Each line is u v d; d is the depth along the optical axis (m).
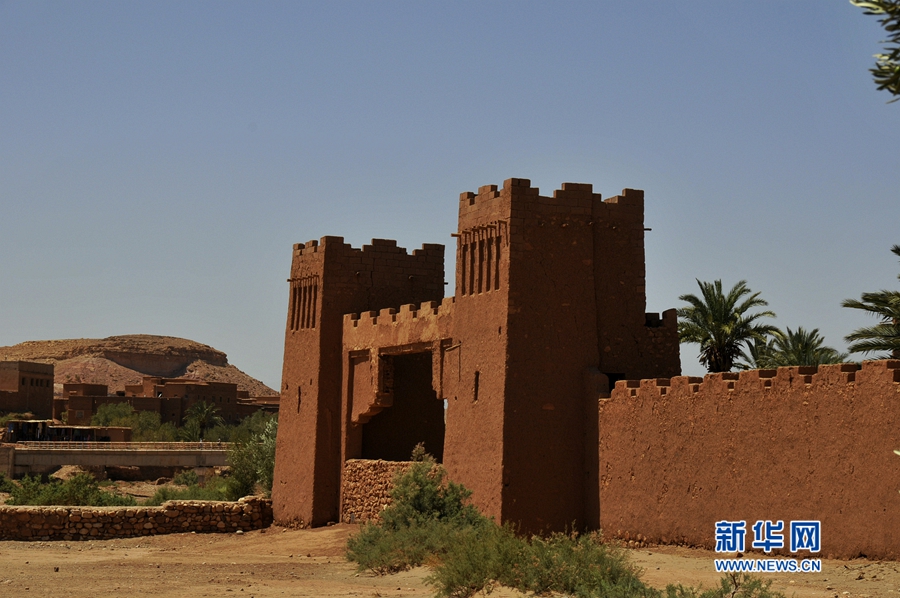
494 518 28.66
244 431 94.31
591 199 30.45
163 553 31.81
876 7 9.02
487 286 30.30
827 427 21.12
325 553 30.80
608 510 27.58
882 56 9.19
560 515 28.72
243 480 49.91
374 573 24.81
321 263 38.03
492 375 29.42
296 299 39.72
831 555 20.75
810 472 21.44
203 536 36.44
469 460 30.23
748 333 39.97
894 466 19.53
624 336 30.31
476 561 20.53
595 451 28.52
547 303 29.53
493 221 30.19
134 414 112.56
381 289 38.53
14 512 35.34
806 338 40.41
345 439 36.88
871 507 19.97
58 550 32.44
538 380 29.11
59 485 49.56
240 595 20.98
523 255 29.45
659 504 25.62
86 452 75.44
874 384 20.11
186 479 77.31
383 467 34.16
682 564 22.39
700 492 24.33
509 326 29.03
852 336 32.53
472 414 30.30
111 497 48.00
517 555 20.64
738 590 17.16
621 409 27.44
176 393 124.25
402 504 28.47
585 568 19.73
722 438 23.83
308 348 38.41
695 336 40.03
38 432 88.00
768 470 22.48
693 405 24.80
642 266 30.84
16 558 29.50
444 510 28.25
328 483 37.19
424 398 38.03
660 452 25.77
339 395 37.59
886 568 18.98
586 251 30.12
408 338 34.03
